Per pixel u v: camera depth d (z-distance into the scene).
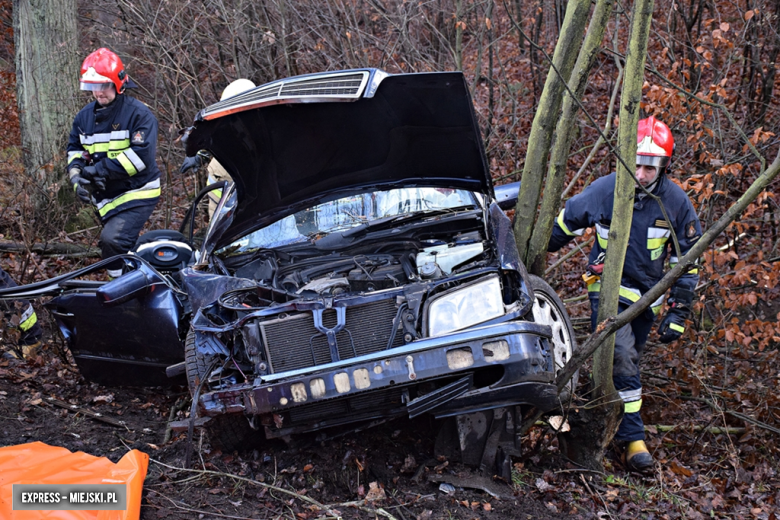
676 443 4.45
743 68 7.65
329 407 3.43
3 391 4.43
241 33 8.27
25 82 7.54
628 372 3.95
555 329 4.23
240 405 3.29
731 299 4.75
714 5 7.79
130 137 5.51
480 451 3.54
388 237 4.31
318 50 8.30
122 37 8.34
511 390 3.25
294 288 3.88
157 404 4.61
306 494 3.46
